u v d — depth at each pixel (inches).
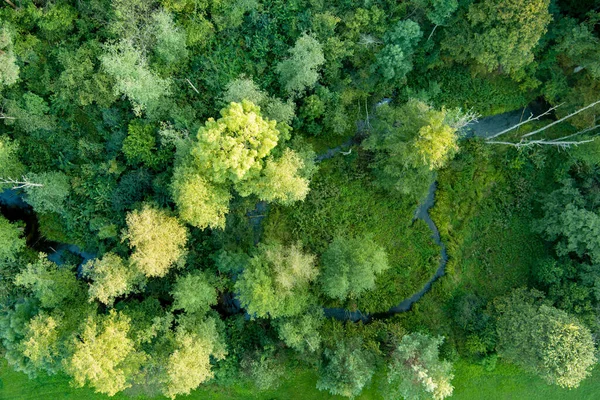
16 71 1337.4
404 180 1439.5
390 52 1413.6
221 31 1524.4
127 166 1549.0
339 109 1517.0
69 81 1425.9
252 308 1342.3
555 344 1298.0
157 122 1487.5
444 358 1535.4
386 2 1445.6
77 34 1488.7
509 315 1460.4
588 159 1467.8
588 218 1411.2
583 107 1540.4
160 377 1309.1
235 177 1253.7
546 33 1478.8
